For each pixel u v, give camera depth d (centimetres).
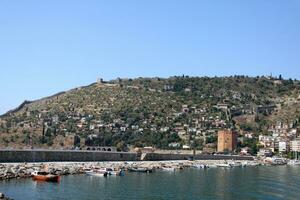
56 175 13225
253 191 12638
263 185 14288
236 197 11412
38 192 10962
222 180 15900
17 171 13925
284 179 16762
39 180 13025
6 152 16325
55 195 10688
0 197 9200
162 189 12581
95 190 11869
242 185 14175
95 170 16250
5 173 13375
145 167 19912
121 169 17962
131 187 12812
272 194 12100
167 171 19950
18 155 16800
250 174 19312
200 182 14950
